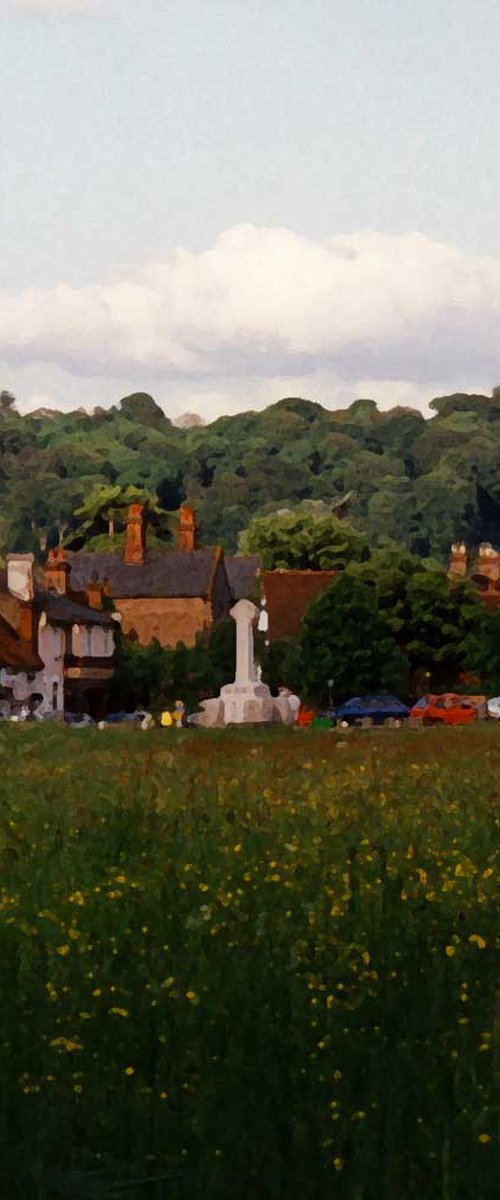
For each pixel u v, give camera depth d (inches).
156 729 2930.6
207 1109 583.5
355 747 2437.3
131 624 6648.6
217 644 4931.1
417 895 944.3
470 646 4827.8
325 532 7613.2
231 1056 630.5
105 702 5113.2
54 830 1245.1
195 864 1050.7
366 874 1019.3
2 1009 687.1
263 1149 555.5
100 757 2180.1
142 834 1222.3
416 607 4817.9
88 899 921.5
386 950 788.6
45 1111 581.6
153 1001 703.7
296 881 986.7
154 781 1722.4
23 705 4835.1
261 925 844.6
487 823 1311.5
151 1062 635.5
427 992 721.0
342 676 4574.3
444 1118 573.3
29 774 1854.1
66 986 721.0
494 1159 540.4
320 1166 545.6
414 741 2620.6
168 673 5039.4
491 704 4227.4
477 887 967.6
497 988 733.9
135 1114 580.1
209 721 3649.1
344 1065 625.9
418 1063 626.8
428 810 1396.4
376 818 1334.9
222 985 727.1
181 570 6722.4
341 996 722.2
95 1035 661.3
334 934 834.8
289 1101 595.5
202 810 1398.9
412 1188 532.1
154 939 825.5
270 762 2070.6
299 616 5915.4
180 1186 536.1
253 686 3649.1
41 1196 526.0
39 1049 639.8
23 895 943.7
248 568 7273.6
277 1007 695.7
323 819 1321.4
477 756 2225.6
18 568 4955.7
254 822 1299.2
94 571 6614.2
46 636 4953.3
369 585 4830.2
